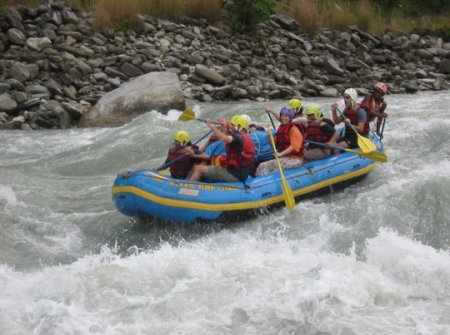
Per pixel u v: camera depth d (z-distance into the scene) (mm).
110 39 21938
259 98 20359
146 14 23859
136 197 9227
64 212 10602
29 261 8883
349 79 23031
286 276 7453
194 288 7312
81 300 7098
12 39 20250
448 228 9211
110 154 13648
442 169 11125
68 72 19203
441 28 28672
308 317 6727
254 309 6879
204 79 20578
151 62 20828
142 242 9352
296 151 10117
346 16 27172
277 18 25734
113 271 7680
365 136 11172
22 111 17484
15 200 10750
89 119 17156
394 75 23969
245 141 9617
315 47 24531
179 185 9219
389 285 7352
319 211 9703
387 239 8273
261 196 9570
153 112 16203
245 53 23062
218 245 8906
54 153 14312
